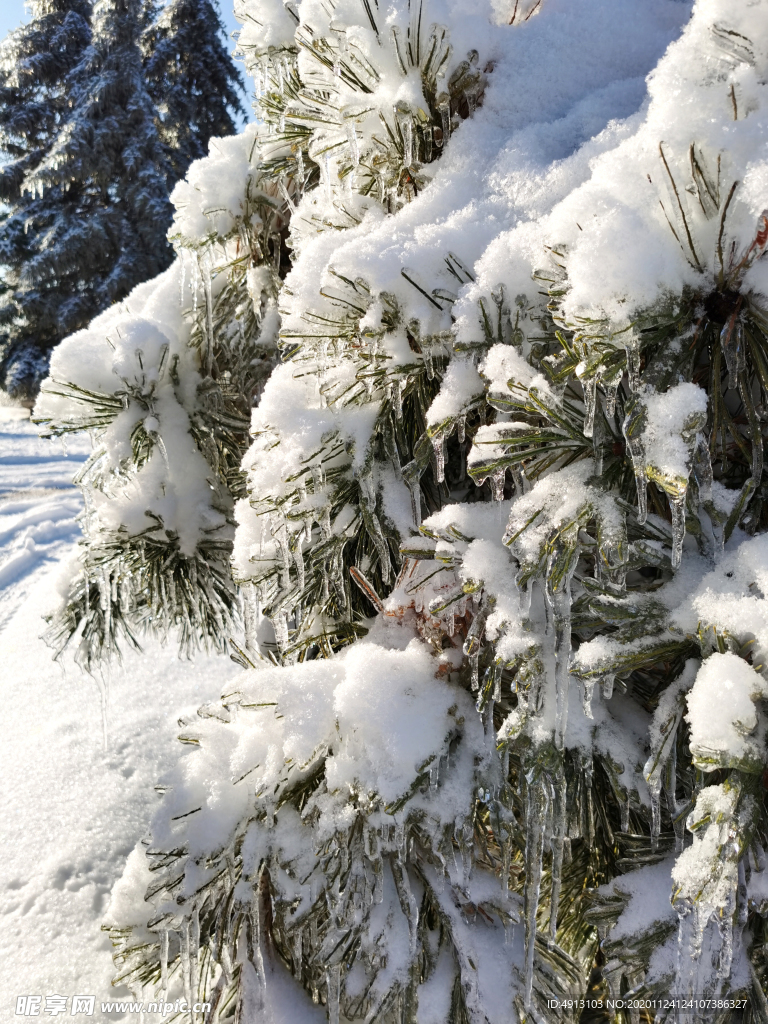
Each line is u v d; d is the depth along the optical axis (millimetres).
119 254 18766
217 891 1308
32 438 13422
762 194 828
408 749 1159
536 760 1046
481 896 1281
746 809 819
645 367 964
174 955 1483
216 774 1363
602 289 857
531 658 1003
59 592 2188
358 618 1559
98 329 1901
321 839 1183
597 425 1012
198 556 1923
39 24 20172
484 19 1474
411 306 1143
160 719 4020
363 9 1305
